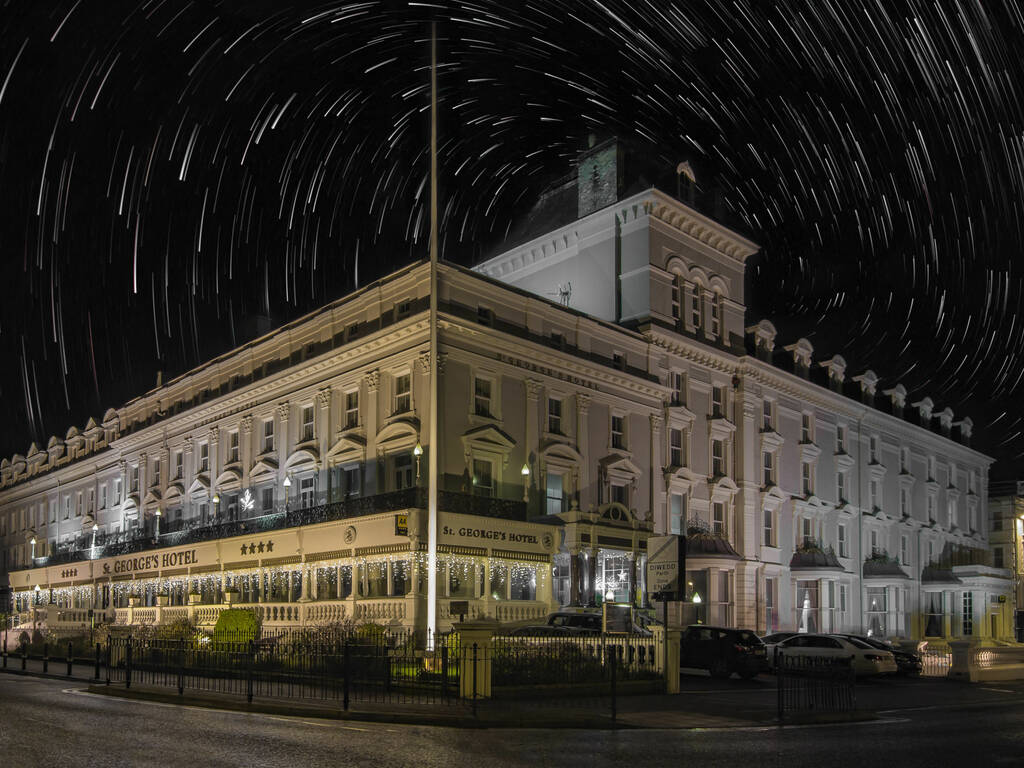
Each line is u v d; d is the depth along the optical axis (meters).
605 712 17.34
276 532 35.16
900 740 14.55
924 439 60.28
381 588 31.53
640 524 36.97
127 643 21.83
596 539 34.59
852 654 29.52
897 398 59.03
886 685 27.78
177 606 40.28
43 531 63.19
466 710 16.86
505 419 33.97
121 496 52.34
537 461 34.75
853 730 15.98
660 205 41.34
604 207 42.34
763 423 45.78
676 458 41.25
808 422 49.38
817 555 46.19
